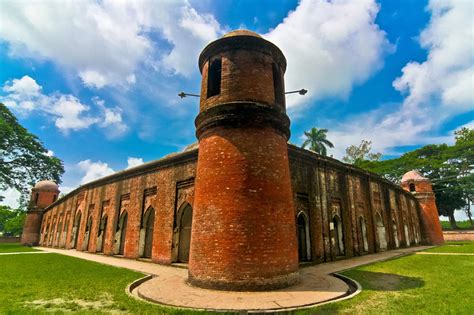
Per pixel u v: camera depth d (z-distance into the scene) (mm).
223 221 7520
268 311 5383
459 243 27984
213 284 7203
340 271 10414
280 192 8125
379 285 7867
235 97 8500
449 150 36625
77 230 23531
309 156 13914
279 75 9734
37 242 34188
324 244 13383
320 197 14070
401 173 39750
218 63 9875
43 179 37750
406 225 24922
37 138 34781
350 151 46688
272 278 7191
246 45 9039
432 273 9859
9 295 6988
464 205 36250
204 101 9320
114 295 6949
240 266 7086
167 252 12750
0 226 57125
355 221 16531
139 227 15258
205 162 8492
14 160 33156
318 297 6418
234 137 8180
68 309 5801
